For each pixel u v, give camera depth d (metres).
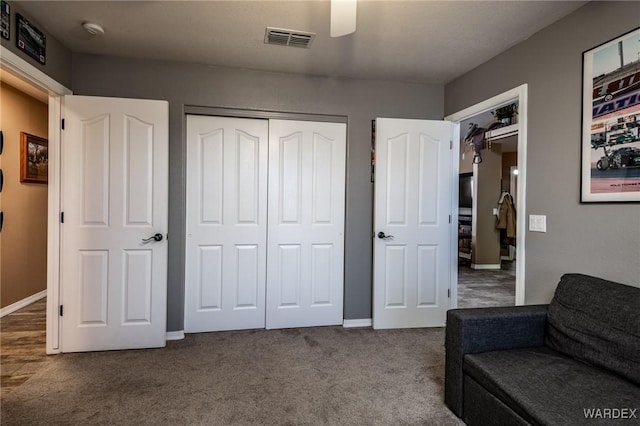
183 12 2.20
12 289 3.71
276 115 3.17
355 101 3.31
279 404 2.00
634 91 1.78
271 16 2.23
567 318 1.78
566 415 1.26
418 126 3.29
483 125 5.29
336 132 3.30
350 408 1.97
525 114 2.46
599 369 1.58
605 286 1.74
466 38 2.48
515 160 7.13
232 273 3.15
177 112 2.96
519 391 1.43
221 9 2.16
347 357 2.63
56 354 2.64
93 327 2.69
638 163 1.76
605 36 1.92
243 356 2.63
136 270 2.74
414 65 2.97
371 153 3.35
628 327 1.52
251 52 2.75
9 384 2.20
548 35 2.29
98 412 1.90
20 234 3.83
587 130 2.02
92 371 2.37
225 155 3.12
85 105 2.65
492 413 1.58
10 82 3.56
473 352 1.83
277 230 3.20
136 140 2.72
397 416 1.90
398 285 3.27
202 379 2.28
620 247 1.85
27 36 2.21
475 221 6.47
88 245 2.67
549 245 2.26
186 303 3.07
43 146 4.19
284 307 3.23
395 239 3.25
